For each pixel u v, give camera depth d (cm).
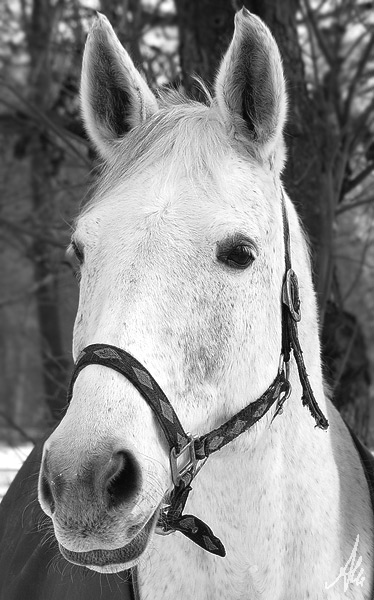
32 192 696
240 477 241
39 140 635
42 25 681
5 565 293
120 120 260
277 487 245
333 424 288
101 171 263
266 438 243
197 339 221
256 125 241
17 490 313
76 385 212
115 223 225
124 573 262
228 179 231
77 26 541
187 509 246
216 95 243
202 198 226
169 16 596
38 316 687
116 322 213
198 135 235
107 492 199
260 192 237
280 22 440
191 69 447
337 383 403
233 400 233
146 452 208
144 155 235
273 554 244
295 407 253
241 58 240
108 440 201
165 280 217
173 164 230
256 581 243
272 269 240
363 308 799
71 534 199
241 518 242
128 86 254
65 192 605
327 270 428
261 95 241
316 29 528
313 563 250
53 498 200
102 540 201
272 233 239
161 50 553
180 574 247
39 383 1445
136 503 204
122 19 543
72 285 548
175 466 219
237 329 228
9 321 1534
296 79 441
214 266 223
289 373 251
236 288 226
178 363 219
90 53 253
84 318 225
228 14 442
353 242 609
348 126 511
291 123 429
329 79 552
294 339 248
